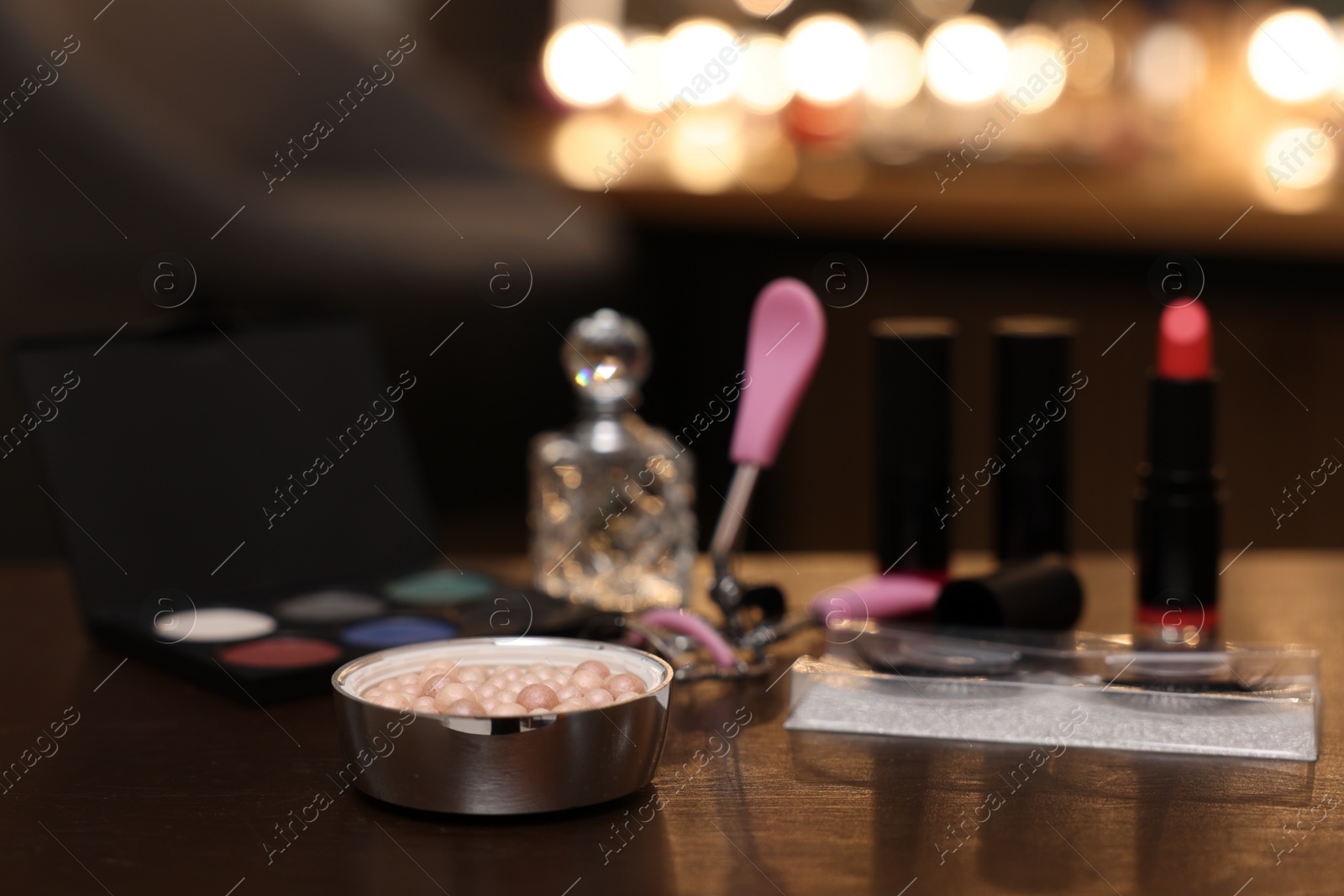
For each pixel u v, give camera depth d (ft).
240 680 2.80
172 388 3.54
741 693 2.89
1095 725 2.56
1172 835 2.18
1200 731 2.53
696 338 8.29
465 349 6.84
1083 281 7.18
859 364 7.88
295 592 3.48
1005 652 2.63
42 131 6.11
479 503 6.91
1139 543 3.35
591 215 7.99
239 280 6.36
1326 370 6.75
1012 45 11.07
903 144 9.51
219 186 6.44
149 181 6.26
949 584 3.10
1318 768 2.44
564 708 2.19
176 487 3.46
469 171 8.46
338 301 6.47
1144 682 2.56
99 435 3.39
